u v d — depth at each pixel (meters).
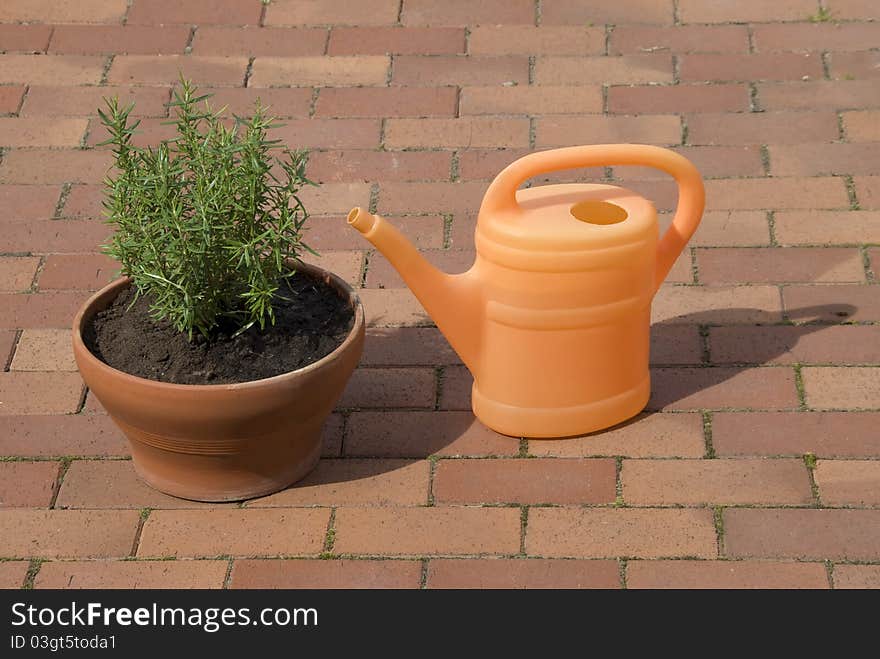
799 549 2.94
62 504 3.14
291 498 3.13
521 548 2.98
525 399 3.22
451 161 4.27
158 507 3.12
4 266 3.92
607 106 4.46
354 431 3.33
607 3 4.90
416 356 3.59
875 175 4.15
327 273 3.27
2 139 4.38
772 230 3.97
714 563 2.92
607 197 3.18
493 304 3.13
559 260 3.02
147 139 4.35
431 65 4.64
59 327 3.71
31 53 4.72
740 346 3.56
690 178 3.20
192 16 4.88
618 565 2.93
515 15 4.86
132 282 3.24
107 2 4.94
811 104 4.43
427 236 4.00
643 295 3.16
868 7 4.82
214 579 2.94
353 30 4.80
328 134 4.38
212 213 2.89
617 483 3.14
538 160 3.07
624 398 3.27
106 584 2.93
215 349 3.03
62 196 4.16
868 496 3.07
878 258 3.85
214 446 2.97
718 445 3.24
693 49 4.68
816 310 3.68
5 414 3.41
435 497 3.12
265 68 4.64
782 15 4.80
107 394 2.94
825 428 3.28
